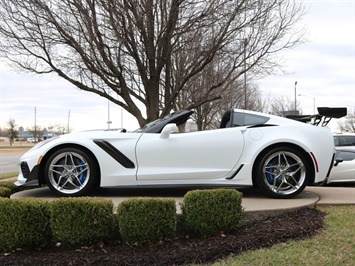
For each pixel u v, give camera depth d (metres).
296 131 4.57
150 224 3.31
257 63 8.09
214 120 23.80
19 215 3.28
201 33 6.96
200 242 3.35
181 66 8.34
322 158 4.55
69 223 3.28
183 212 3.57
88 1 5.82
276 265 2.90
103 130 4.97
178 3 6.35
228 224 3.50
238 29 6.85
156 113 7.58
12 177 9.38
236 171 4.52
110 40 6.66
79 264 3.01
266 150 4.54
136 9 5.94
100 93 7.78
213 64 8.97
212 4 6.38
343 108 4.76
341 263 2.88
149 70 7.40
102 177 4.49
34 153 4.55
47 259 3.13
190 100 11.45
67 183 4.55
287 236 3.36
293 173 4.55
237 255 3.12
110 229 3.37
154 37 7.15
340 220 3.76
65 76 7.44
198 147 4.51
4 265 3.06
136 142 4.52
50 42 6.89
